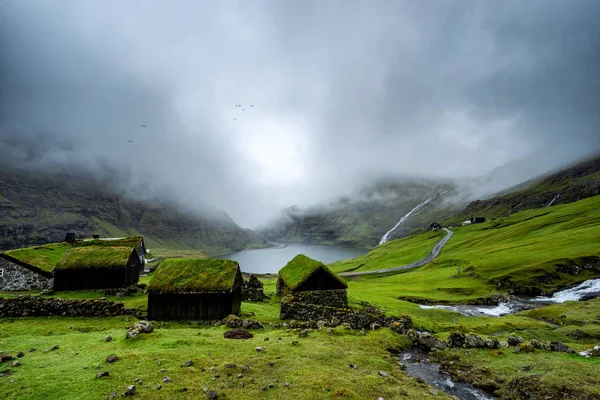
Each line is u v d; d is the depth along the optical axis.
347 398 16.81
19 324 30.73
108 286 53.50
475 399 19.59
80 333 27.27
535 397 19.28
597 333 37.50
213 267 39.69
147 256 131.62
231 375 18.81
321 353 23.81
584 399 18.47
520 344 27.88
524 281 86.50
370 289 91.94
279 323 34.16
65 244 70.69
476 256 129.88
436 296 80.38
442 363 25.25
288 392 17.19
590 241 110.75
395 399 17.50
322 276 50.59
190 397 15.91
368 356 24.34
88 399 15.07
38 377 17.03
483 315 62.22
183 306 36.12
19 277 55.31
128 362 19.39
